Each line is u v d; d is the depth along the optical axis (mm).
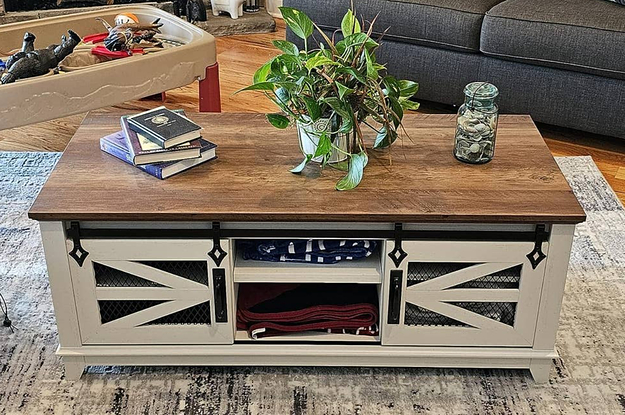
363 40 1757
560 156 3012
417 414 1766
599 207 2629
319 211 1652
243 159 1896
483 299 1776
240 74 3832
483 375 1888
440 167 1856
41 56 2777
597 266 2307
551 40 2893
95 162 1870
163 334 1823
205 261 1742
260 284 1910
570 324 2059
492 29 2990
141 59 2752
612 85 2885
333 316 1841
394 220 1650
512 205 1682
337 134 1802
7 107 2523
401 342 1834
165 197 1709
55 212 1643
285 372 1889
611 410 1779
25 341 1989
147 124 1860
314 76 1746
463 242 1707
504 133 2057
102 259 1727
